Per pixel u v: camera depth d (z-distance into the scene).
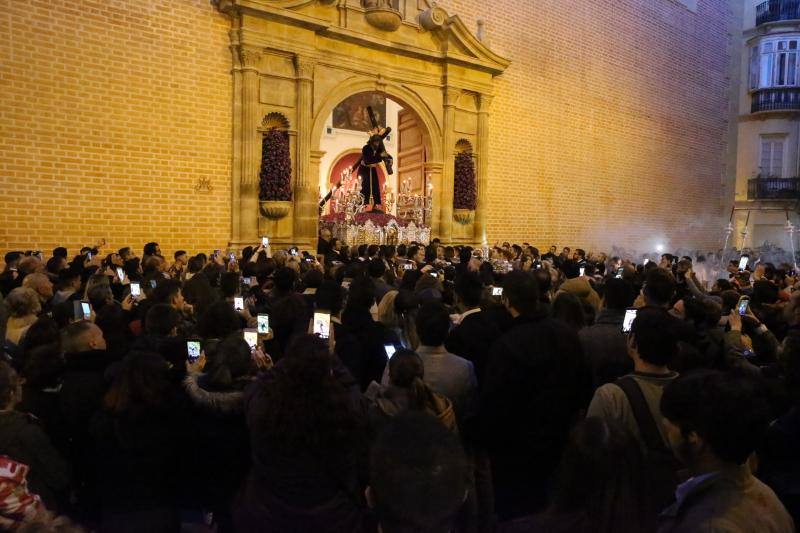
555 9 19.17
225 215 13.06
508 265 12.09
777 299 7.00
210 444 3.21
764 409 1.87
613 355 4.07
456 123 16.75
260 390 2.64
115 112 11.55
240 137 13.01
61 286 6.52
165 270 8.45
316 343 2.55
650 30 22.44
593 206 20.72
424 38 15.89
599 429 1.79
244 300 6.58
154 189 12.08
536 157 18.88
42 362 3.50
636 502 1.73
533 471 3.24
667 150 23.44
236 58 12.87
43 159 10.84
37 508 2.27
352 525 2.50
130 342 4.75
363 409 2.87
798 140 27.50
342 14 14.24
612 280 4.57
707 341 4.15
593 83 20.48
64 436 3.45
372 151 17.52
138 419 2.96
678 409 2.03
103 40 11.36
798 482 2.82
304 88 13.61
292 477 2.39
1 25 10.34
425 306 3.75
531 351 3.20
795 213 27.23
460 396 3.59
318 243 14.25
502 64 17.22
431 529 1.70
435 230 16.56
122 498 2.98
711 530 1.77
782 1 26.88
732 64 26.41
